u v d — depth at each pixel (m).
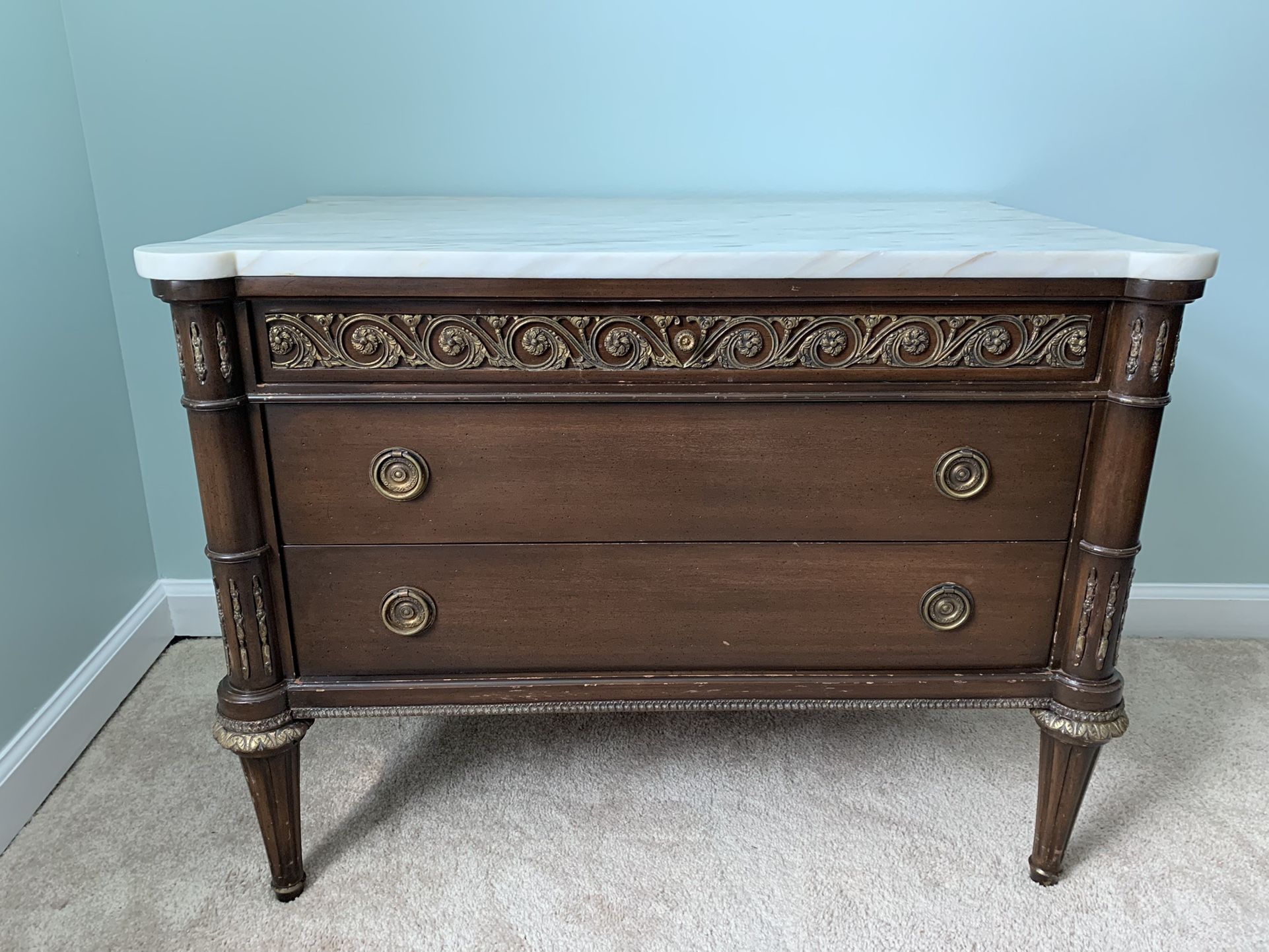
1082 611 1.11
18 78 1.36
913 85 1.54
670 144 1.57
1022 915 1.17
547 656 1.15
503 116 1.55
